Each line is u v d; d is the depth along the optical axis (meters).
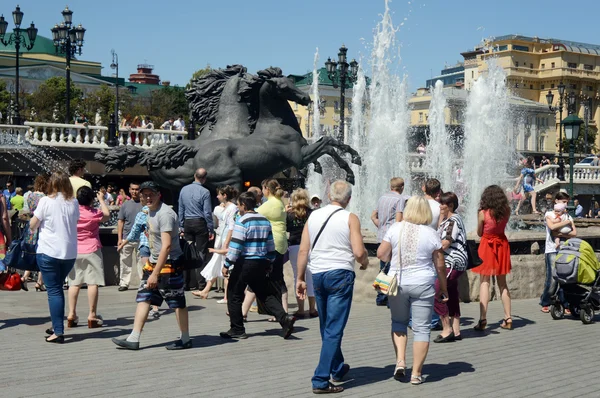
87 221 9.78
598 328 10.16
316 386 6.68
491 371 7.62
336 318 6.85
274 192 9.90
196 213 12.24
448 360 8.12
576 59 117.81
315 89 50.47
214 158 14.18
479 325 9.86
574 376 7.44
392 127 33.06
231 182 14.22
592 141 106.69
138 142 30.33
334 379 7.08
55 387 6.79
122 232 13.40
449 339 9.13
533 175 30.19
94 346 8.63
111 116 27.81
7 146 27.44
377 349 8.61
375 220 11.48
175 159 14.34
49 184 8.87
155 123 76.38
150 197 8.33
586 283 10.52
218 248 12.11
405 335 7.30
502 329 10.04
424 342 7.07
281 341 9.04
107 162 14.51
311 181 30.20
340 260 6.93
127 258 13.43
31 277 14.66
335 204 7.15
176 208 14.91
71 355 8.15
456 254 9.16
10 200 21.88
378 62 33.47
